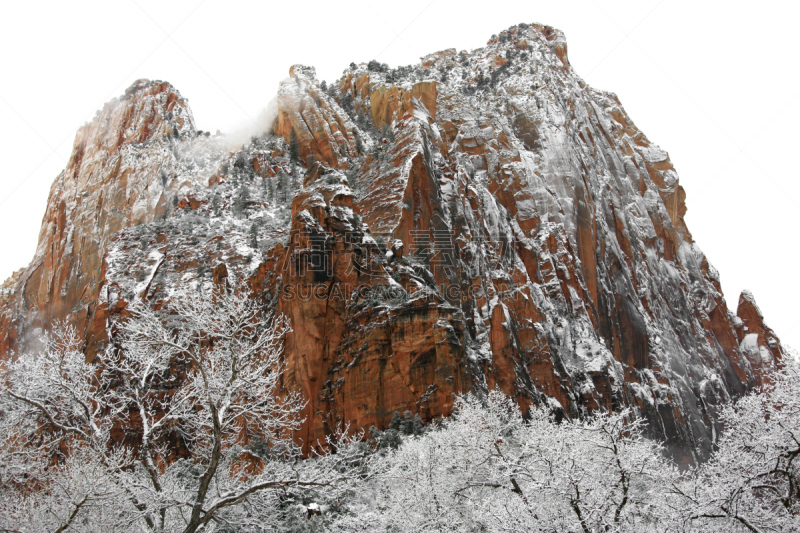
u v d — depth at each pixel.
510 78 146.50
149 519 29.41
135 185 141.00
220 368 32.25
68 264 135.62
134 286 89.06
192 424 33.84
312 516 40.22
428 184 89.06
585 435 33.34
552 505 29.64
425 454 39.28
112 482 29.78
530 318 90.81
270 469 32.31
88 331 81.94
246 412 31.92
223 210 112.56
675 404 109.44
